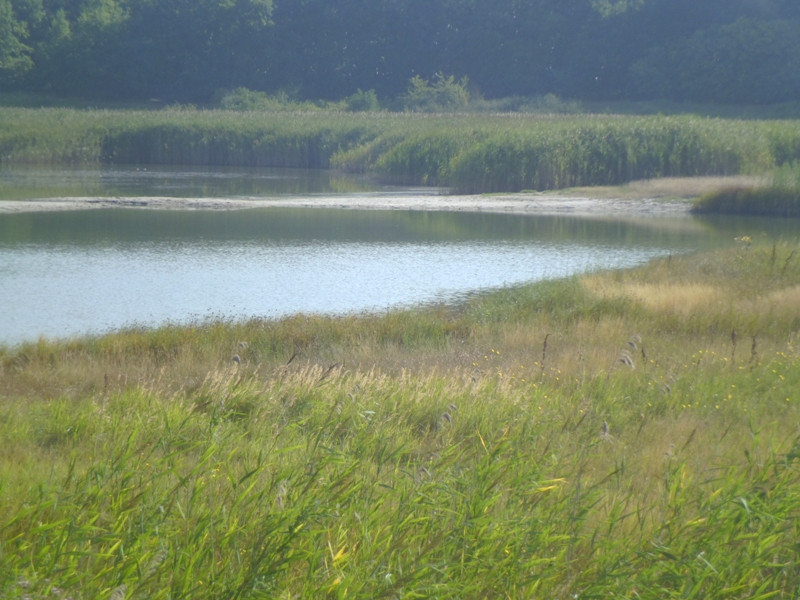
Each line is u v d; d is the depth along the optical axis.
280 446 9.09
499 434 10.17
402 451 8.04
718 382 13.22
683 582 5.64
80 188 50.69
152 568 5.38
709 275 25.39
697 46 105.25
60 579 5.08
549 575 5.61
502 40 118.88
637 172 53.78
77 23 121.81
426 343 17.72
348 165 67.25
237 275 26.72
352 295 24.31
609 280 24.41
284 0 122.25
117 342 17.14
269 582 5.29
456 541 5.86
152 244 31.83
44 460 8.60
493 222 40.03
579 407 11.62
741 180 48.31
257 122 76.12
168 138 73.38
